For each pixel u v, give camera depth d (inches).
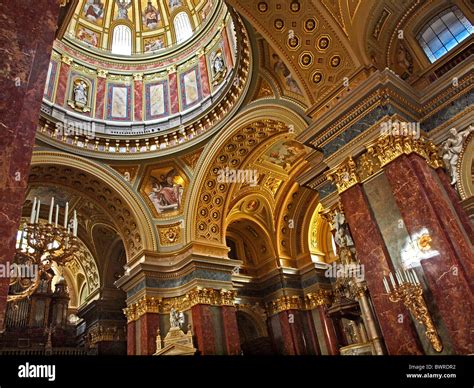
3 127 137.6
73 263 979.9
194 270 621.9
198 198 660.7
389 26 414.3
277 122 580.4
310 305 746.2
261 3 405.4
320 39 400.5
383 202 330.0
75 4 401.7
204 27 721.6
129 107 734.5
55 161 621.6
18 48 152.3
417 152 329.1
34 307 896.3
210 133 648.4
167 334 585.9
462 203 330.0
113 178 673.6
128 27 796.0
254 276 799.7
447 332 269.1
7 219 129.1
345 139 371.2
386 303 303.9
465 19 382.0
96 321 802.8
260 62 525.7
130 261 679.7
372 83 349.1
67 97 678.5
